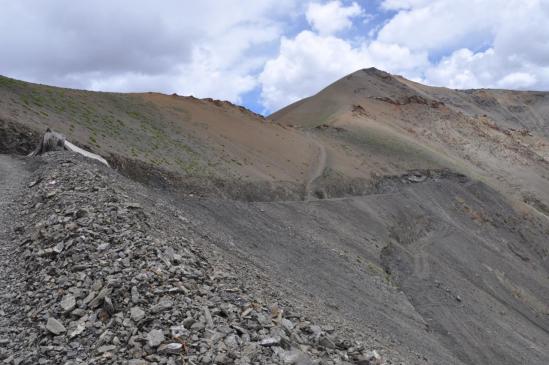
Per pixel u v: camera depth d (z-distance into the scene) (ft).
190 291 41.83
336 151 361.92
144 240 50.72
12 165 96.68
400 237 248.52
